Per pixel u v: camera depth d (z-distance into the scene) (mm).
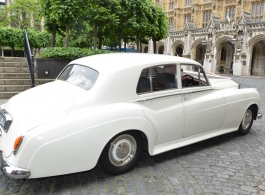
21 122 2975
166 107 3887
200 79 4512
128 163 3596
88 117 3076
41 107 3127
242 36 29484
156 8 15023
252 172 3785
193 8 40375
